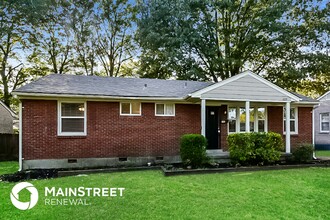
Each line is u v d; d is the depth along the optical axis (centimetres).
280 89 1105
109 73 2486
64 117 977
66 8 2167
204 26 2058
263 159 984
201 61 2202
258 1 2091
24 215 473
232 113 1212
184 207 512
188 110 1141
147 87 1171
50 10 2062
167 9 1981
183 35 1928
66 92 943
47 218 458
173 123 1114
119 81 1213
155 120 1089
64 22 2189
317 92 2383
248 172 870
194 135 945
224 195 594
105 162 1012
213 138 1181
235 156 967
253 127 1234
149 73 2192
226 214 480
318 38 1969
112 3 2322
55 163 954
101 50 2425
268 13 1930
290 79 2030
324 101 1845
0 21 1908
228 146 1094
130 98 1023
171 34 2025
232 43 2220
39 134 942
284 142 1244
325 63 1895
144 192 617
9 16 1917
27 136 929
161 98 1062
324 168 953
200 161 927
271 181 730
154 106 1089
